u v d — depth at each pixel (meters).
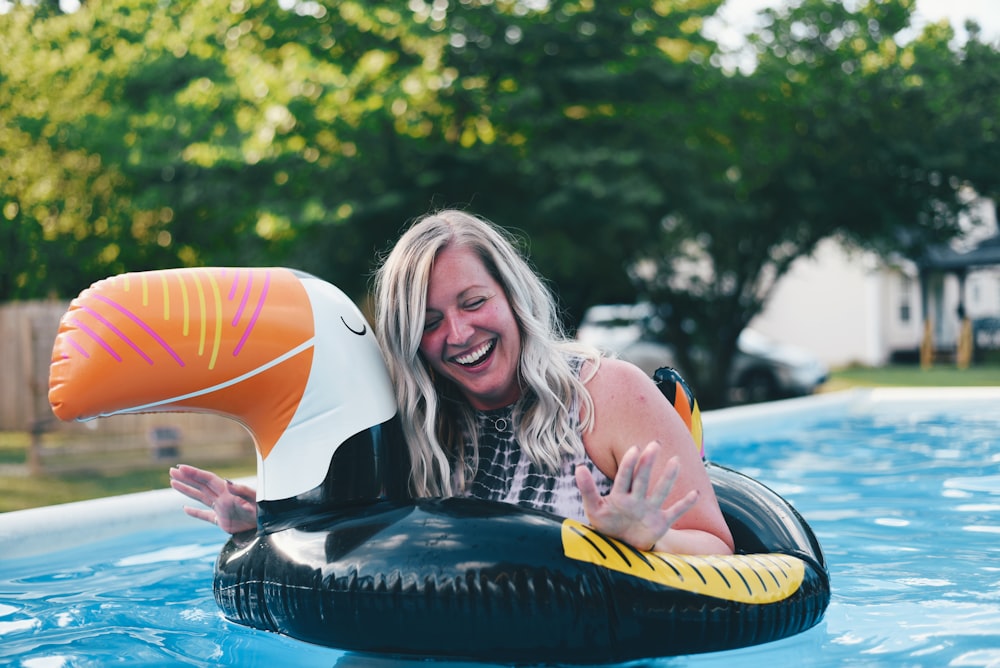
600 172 11.92
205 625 2.71
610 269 14.69
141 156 12.64
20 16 14.63
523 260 2.64
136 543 3.90
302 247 13.21
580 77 11.57
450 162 12.50
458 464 2.62
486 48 12.12
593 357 2.55
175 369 2.38
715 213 13.35
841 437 7.58
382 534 2.31
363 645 2.31
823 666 2.24
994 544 3.56
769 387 16.20
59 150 14.49
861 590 2.91
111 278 2.48
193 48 13.43
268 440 2.51
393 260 2.54
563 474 2.49
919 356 25.69
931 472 5.51
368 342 2.60
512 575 2.20
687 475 2.45
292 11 12.55
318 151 12.88
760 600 2.34
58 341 2.41
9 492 7.05
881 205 14.60
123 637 2.60
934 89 13.87
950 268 24.45
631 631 2.23
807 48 13.84
